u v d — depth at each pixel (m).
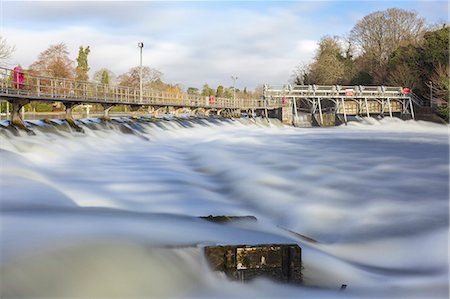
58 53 97.94
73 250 7.75
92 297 6.85
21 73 26.48
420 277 8.78
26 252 7.48
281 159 25.27
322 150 31.72
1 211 10.66
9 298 6.37
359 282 8.47
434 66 71.12
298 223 12.65
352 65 104.06
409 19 100.06
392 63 79.88
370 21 103.75
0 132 22.17
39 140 23.25
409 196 15.61
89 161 22.02
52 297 6.65
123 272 7.37
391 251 10.34
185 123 47.91
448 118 63.28
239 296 7.67
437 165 23.27
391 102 72.69
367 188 16.92
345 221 12.71
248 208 14.41
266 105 69.38
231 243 8.88
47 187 13.97
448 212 13.43
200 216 11.77
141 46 44.88
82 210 11.75
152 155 26.73
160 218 11.17
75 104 32.19
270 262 8.38
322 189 16.62
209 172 21.27
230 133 48.94
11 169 15.81
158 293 7.32
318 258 9.25
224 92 155.88
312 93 69.50
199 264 8.09
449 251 10.15
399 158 26.55
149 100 48.62
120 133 33.66
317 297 7.68
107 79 118.56
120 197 14.32
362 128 63.59
